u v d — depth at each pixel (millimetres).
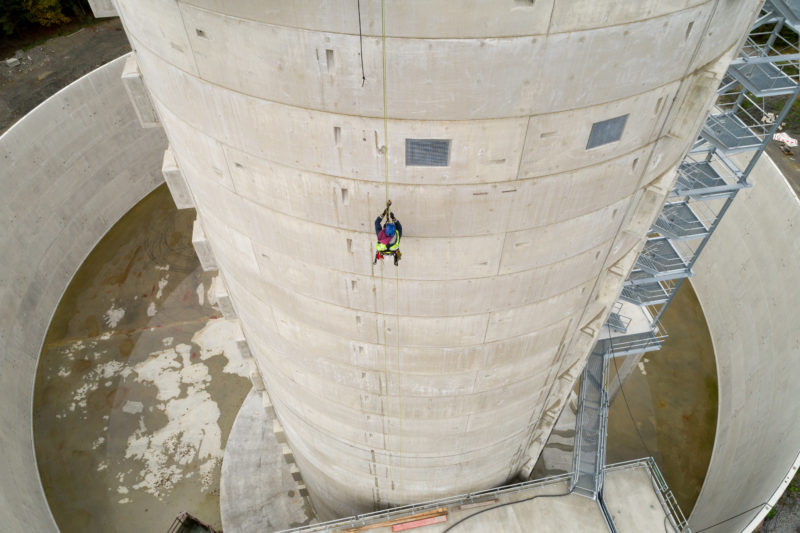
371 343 13570
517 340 13656
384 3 7254
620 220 11820
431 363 13914
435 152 9141
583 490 19344
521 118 8641
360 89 8328
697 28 8625
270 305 14172
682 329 33688
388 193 9820
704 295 34406
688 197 20562
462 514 19062
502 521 18875
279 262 12367
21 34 43125
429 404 15461
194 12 8258
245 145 9953
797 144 36375
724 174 30234
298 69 8305
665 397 30578
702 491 26734
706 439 29016
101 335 32938
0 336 29000
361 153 9258
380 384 14953
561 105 8594
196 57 8953
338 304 12688
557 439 27453
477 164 9266
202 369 31469
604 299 14500
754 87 16109
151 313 34031
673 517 19375
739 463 24266
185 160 12008
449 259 11008
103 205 37688
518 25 7488
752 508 19141
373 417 16406
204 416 29688
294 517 25875
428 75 8016
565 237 11141
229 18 8039
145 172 40406
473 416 16203
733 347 30344
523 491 19578
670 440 28906
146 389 30703
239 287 14875
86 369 31484
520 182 9648
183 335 32969
